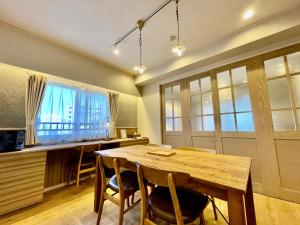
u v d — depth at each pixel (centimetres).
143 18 210
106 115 360
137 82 428
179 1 180
